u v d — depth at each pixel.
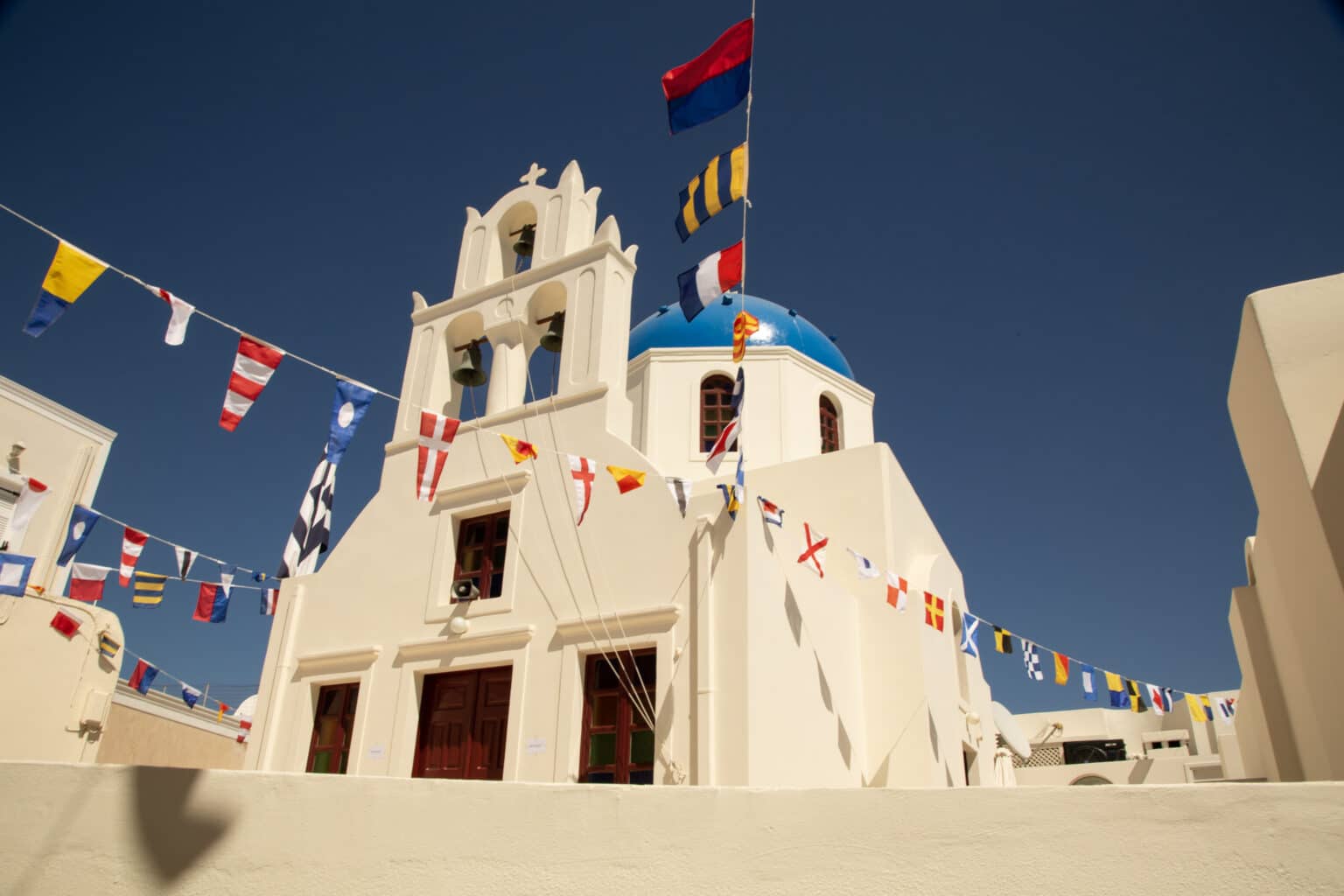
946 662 14.08
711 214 10.48
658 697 10.60
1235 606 12.47
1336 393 7.45
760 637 10.56
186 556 11.80
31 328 6.70
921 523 16.06
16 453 16.38
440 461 9.68
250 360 7.86
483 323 15.36
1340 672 8.10
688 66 10.73
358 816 5.21
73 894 5.05
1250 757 16.55
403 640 12.88
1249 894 4.13
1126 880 4.33
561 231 15.21
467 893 4.97
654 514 11.75
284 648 13.70
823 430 19.27
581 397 13.27
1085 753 30.08
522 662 11.78
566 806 5.13
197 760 19.86
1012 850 4.54
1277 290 7.98
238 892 5.05
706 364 18.89
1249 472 9.52
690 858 4.91
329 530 9.60
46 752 13.77
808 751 11.00
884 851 4.71
